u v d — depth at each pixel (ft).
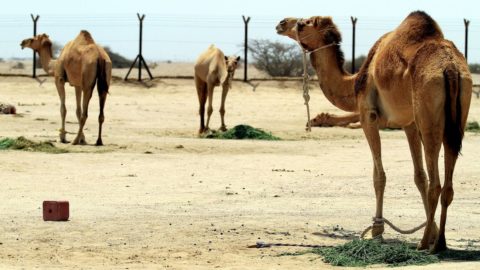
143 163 161.79
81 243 93.45
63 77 195.83
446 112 82.38
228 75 225.35
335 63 101.09
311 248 91.66
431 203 85.10
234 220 108.27
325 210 117.29
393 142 207.10
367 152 186.19
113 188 134.31
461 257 84.43
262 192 132.67
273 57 524.52
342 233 100.78
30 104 293.02
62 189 132.67
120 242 94.17
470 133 232.32
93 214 111.65
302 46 102.99
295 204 122.11
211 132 221.87
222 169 156.46
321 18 101.35
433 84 82.53
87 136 209.05
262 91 343.46
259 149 189.06
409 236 100.01
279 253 89.15
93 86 189.78
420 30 88.02
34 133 212.64
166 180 143.02
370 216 112.68
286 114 291.99
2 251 88.74
